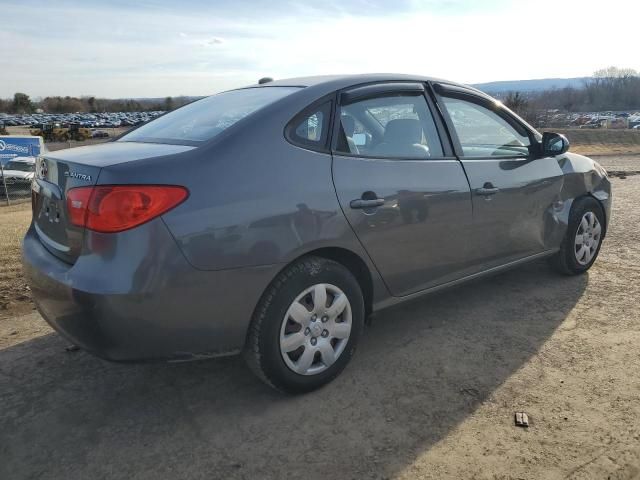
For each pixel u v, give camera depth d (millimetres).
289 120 2799
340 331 2930
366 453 2412
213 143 2584
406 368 3143
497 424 2592
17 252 5953
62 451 2486
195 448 2482
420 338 3525
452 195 3352
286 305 2680
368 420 2650
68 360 3357
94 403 2879
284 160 2693
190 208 2387
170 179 2379
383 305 3207
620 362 3150
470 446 2438
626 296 4148
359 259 2979
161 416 2744
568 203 4328
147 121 3705
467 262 3576
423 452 2406
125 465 2381
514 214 3812
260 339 2648
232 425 2648
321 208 2738
